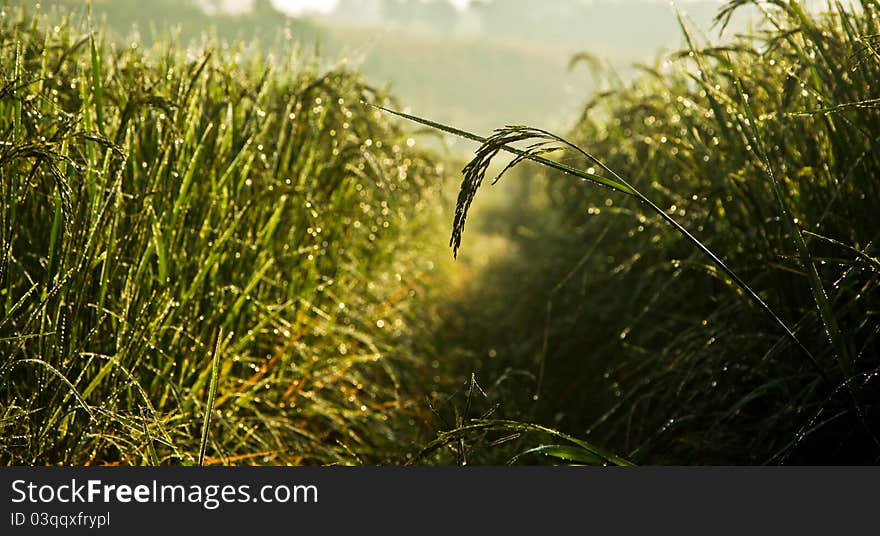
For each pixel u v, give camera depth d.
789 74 2.47
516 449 2.79
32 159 2.19
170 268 2.43
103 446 2.17
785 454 2.25
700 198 3.03
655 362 3.21
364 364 3.57
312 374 3.08
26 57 2.79
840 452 2.21
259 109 3.12
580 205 4.94
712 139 3.05
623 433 3.12
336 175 3.59
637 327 3.52
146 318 2.23
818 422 2.22
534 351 4.20
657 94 4.27
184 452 2.29
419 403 3.58
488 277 6.04
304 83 3.73
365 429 3.09
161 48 3.28
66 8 3.10
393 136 4.30
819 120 2.42
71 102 2.69
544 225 6.39
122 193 2.33
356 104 3.96
